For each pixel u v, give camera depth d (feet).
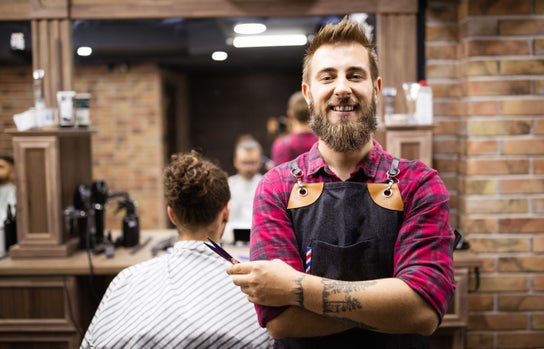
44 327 7.12
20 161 7.38
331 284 3.05
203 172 4.40
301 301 3.06
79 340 7.15
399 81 8.00
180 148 20.90
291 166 3.66
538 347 7.80
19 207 7.41
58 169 7.41
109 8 8.15
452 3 8.02
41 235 7.45
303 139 9.30
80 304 7.22
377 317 2.99
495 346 7.84
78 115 8.05
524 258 7.70
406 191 3.36
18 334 7.18
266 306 3.23
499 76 7.57
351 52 3.43
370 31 8.25
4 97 10.99
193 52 15.64
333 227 3.37
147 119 16.83
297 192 3.51
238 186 10.53
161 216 17.01
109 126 16.81
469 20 7.56
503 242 7.70
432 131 7.78
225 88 23.15
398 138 7.30
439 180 3.39
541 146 7.59
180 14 8.13
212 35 13.35
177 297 4.01
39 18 8.11
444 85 8.11
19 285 7.08
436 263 3.10
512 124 7.59
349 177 3.50
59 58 8.18
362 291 3.01
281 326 3.19
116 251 7.80
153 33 12.36
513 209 7.66
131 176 16.96
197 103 23.20
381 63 7.99
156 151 16.92
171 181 4.39
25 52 9.32
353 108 3.43
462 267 6.92
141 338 3.91
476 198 7.68
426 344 3.56
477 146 7.62
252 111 23.24
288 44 15.30
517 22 7.52
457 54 8.06
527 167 7.61
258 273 3.14
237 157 10.57
